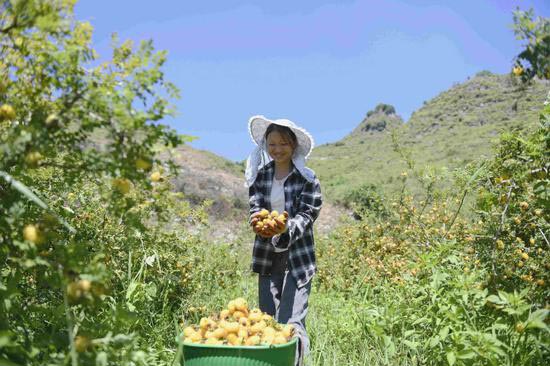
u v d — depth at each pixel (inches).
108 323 110.2
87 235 165.2
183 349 129.0
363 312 199.9
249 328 132.6
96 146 109.7
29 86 99.7
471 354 131.8
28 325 116.0
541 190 138.3
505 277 156.2
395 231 289.4
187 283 222.7
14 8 90.1
